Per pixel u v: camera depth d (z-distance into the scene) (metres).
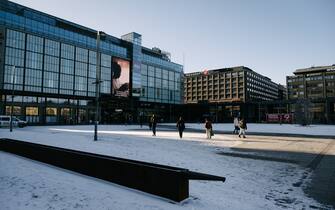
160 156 10.87
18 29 55.62
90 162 7.18
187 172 5.27
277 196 5.78
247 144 16.36
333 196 5.80
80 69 67.62
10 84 54.03
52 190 5.80
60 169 8.16
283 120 79.94
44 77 59.94
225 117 100.38
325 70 123.12
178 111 100.94
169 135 23.73
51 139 18.09
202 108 99.62
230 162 9.89
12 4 55.41
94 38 71.88
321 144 16.62
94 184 6.38
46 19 61.53
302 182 7.04
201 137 21.53
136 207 4.80
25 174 7.40
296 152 12.89
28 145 10.27
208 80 148.12
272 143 17.11
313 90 120.94
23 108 56.03
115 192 5.72
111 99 74.06
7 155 11.15
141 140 18.25
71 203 4.96
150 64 89.25
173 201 5.16
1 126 39.38
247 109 93.31
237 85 138.25
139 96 82.31
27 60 57.00
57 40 62.78
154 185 5.53
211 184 6.72
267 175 7.84
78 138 19.30
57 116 62.16
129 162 6.18
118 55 77.38
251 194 5.90
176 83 100.50
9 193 5.57
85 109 68.19
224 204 5.16
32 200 5.12
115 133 26.48
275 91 179.12
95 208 4.70
